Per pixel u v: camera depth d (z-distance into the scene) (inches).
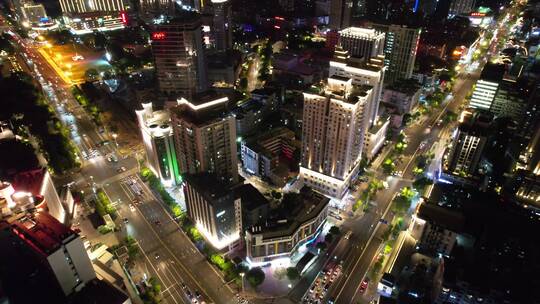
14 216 7253.9
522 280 7377.0
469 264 7849.4
